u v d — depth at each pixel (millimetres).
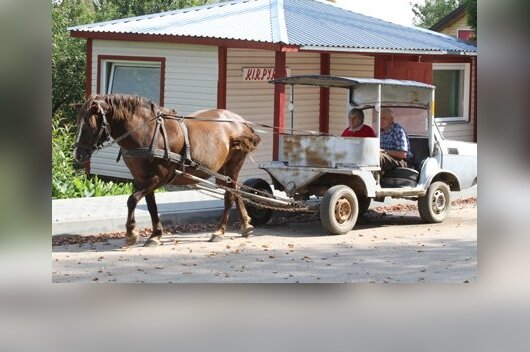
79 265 12250
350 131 15383
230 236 14805
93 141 12797
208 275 11797
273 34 19453
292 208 15055
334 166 14992
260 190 15242
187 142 13492
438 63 23844
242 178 20531
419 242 14438
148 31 21141
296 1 23250
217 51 20156
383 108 15719
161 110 13367
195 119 13820
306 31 20281
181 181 13672
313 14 22188
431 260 12977
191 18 21875
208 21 21203
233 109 20438
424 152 16250
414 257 13203
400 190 15508
